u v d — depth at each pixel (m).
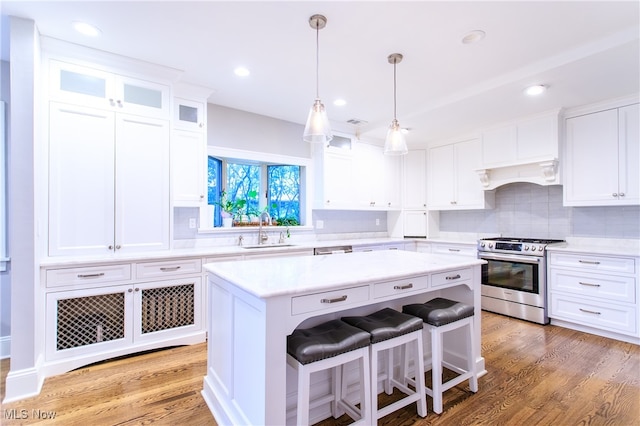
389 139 2.37
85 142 2.44
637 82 2.71
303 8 1.89
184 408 1.88
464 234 4.76
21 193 1.99
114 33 2.18
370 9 1.90
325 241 4.29
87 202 2.44
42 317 2.18
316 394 1.85
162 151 2.78
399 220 5.00
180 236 3.30
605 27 2.05
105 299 2.43
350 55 2.44
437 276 2.03
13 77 1.97
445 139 4.61
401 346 2.08
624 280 2.87
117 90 2.56
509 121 3.80
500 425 1.75
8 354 2.47
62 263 2.23
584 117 3.30
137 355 2.55
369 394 1.60
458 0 1.81
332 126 4.19
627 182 3.02
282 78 2.86
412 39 2.21
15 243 1.98
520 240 3.78
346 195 4.35
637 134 2.96
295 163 4.22
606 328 2.97
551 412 1.86
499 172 4.02
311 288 1.46
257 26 2.08
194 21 2.04
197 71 2.74
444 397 2.03
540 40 2.20
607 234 3.40
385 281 1.77
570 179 3.39
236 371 1.64
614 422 1.76
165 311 2.68
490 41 2.22
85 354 2.33
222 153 3.59
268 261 2.20
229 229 3.63
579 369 2.37
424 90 3.07
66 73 2.38
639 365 2.43
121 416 1.79
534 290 3.41
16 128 1.98
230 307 1.71
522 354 2.63
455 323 1.99
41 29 2.12
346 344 1.52
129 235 2.62
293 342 1.49
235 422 1.61
